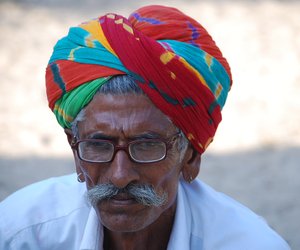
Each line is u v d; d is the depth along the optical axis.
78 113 5.35
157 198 5.33
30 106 23.16
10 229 6.15
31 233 6.12
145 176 5.30
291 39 31.84
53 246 6.12
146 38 5.29
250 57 29.17
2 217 6.24
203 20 34.81
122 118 5.19
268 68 27.78
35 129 21.20
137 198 5.26
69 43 5.50
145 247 6.14
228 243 6.00
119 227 5.35
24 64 27.59
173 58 5.28
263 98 24.42
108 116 5.20
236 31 32.94
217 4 38.22
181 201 6.07
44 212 6.22
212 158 19.31
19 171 18.06
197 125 5.49
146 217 5.39
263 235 6.02
